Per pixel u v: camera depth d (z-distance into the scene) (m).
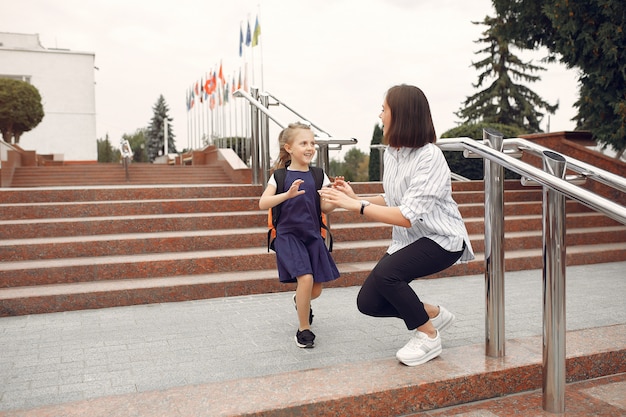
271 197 3.03
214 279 4.71
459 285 5.01
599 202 1.99
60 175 15.25
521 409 2.44
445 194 2.61
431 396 2.44
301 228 3.18
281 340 3.28
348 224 6.49
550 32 9.66
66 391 2.48
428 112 2.57
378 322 3.70
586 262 6.30
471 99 29.48
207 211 6.49
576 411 2.39
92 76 32.41
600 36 8.06
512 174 11.02
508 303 4.27
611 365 2.89
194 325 3.69
